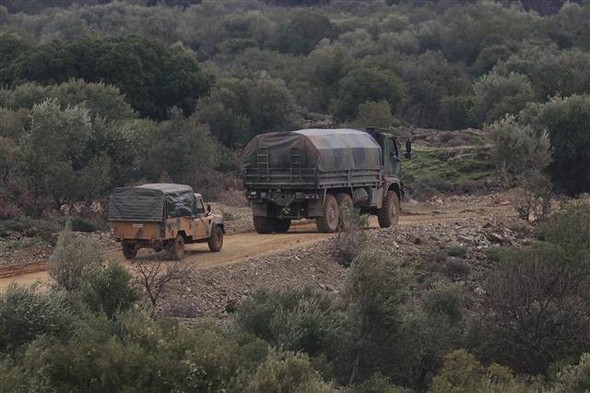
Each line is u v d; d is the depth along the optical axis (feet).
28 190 337.11
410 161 609.83
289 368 129.49
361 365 172.86
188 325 178.91
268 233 326.24
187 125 486.79
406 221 375.25
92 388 126.62
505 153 534.78
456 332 201.57
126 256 258.16
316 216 312.71
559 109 563.07
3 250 270.26
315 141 310.04
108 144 399.24
